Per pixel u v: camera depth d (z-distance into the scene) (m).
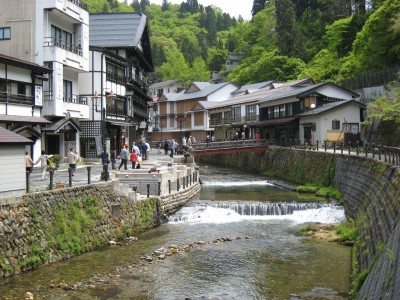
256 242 20.06
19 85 28.25
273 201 29.81
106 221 19.80
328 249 18.64
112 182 21.11
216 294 13.57
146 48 59.53
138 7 167.75
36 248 15.43
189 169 33.84
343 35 65.56
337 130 46.12
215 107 74.62
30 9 32.06
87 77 40.47
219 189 37.66
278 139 56.31
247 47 107.19
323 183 35.41
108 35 49.81
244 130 67.31
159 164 35.19
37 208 15.98
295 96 50.50
